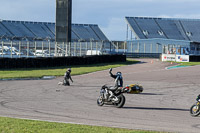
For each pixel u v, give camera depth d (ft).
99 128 34.37
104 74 124.98
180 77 115.14
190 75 121.70
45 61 143.84
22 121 37.65
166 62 193.36
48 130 32.58
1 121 37.35
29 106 53.11
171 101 62.39
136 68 153.28
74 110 49.42
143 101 61.57
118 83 53.36
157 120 41.96
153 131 33.71
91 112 47.67
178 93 75.25
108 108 52.13
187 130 35.88
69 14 193.16
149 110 50.72
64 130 32.68
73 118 42.16
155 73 129.70
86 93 73.31
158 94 72.90
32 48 182.50
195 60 197.98
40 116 43.32
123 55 201.46
